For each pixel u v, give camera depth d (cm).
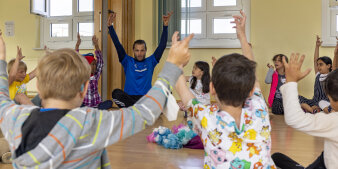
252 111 101
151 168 177
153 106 78
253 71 97
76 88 76
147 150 219
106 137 73
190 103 108
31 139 69
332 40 488
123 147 227
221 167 100
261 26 507
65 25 433
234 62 97
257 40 509
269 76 460
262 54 507
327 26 489
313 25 495
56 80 74
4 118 76
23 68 242
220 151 99
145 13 538
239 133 98
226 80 94
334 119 111
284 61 111
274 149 222
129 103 404
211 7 521
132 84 407
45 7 419
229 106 99
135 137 262
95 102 365
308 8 495
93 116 74
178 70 82
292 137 266
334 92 119
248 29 510
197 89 394
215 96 102
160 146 232
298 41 498
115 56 505
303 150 220
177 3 515
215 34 520
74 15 442
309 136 271
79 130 71
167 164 186
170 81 81
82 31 450
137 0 541
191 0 527
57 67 74
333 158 121
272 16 504
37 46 411
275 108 441
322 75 397
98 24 464
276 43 504
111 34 394
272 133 285
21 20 406
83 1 450
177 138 230
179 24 516
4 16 406
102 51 475
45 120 71
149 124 78
